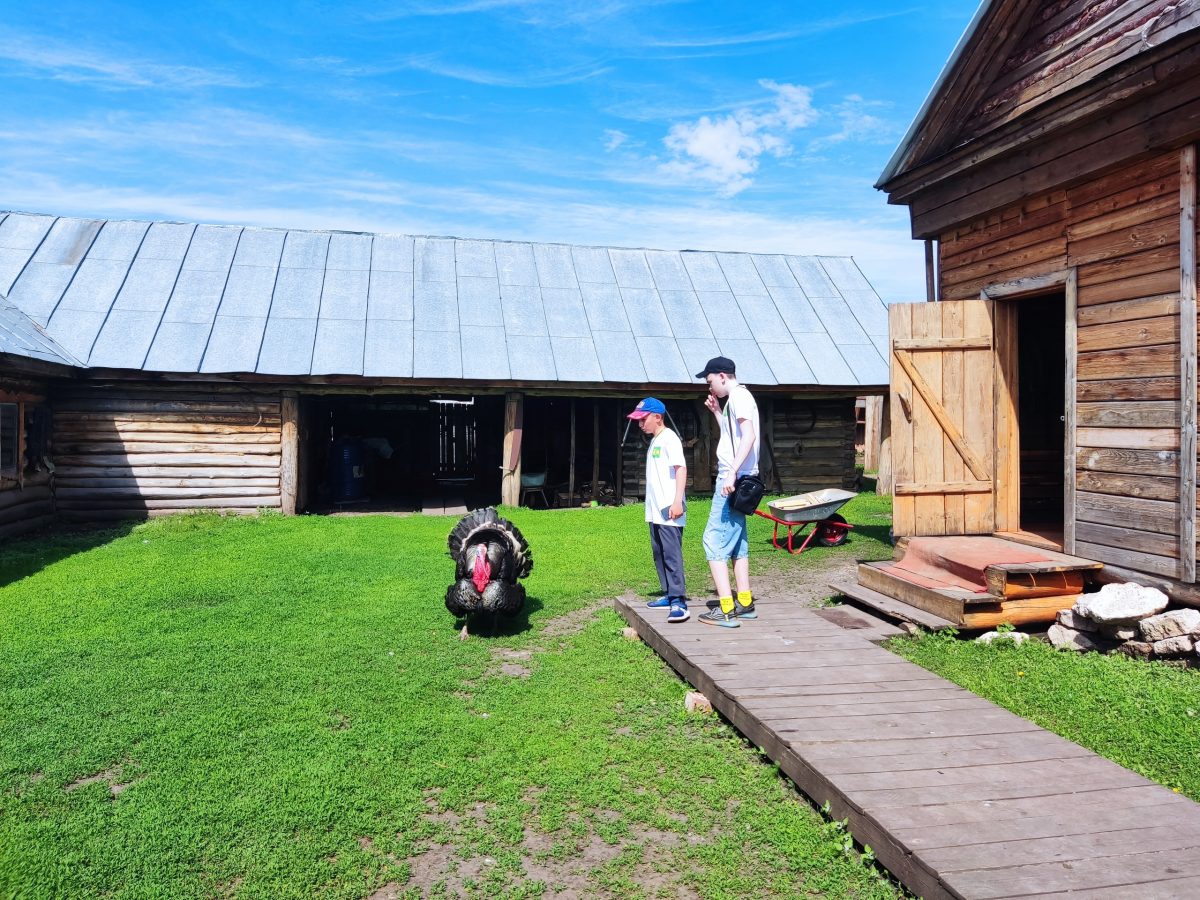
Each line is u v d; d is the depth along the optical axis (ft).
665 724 16.93
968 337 27.12
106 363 42.70
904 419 26.78
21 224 51.62
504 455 50.34
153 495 44.83
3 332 36.63
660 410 22.71
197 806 13.26
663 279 60.34
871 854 11.60
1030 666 19.60
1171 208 20.43
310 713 17.22
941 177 28.07
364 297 52.29
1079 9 23.20
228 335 46.70
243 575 30.40
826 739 14.25
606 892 11.30
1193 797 13.12
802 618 22.76
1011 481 27.61
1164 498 20.66
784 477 56.03
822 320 58.65
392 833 12.72
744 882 11.39
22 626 23.49
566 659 21.08
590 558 34.37
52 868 11.51
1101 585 22.67
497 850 12.31
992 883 9.78
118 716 16.99
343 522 43.34
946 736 14.46
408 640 22.63
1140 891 9.64
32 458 41.32
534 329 52.75
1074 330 23.54
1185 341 19.92
